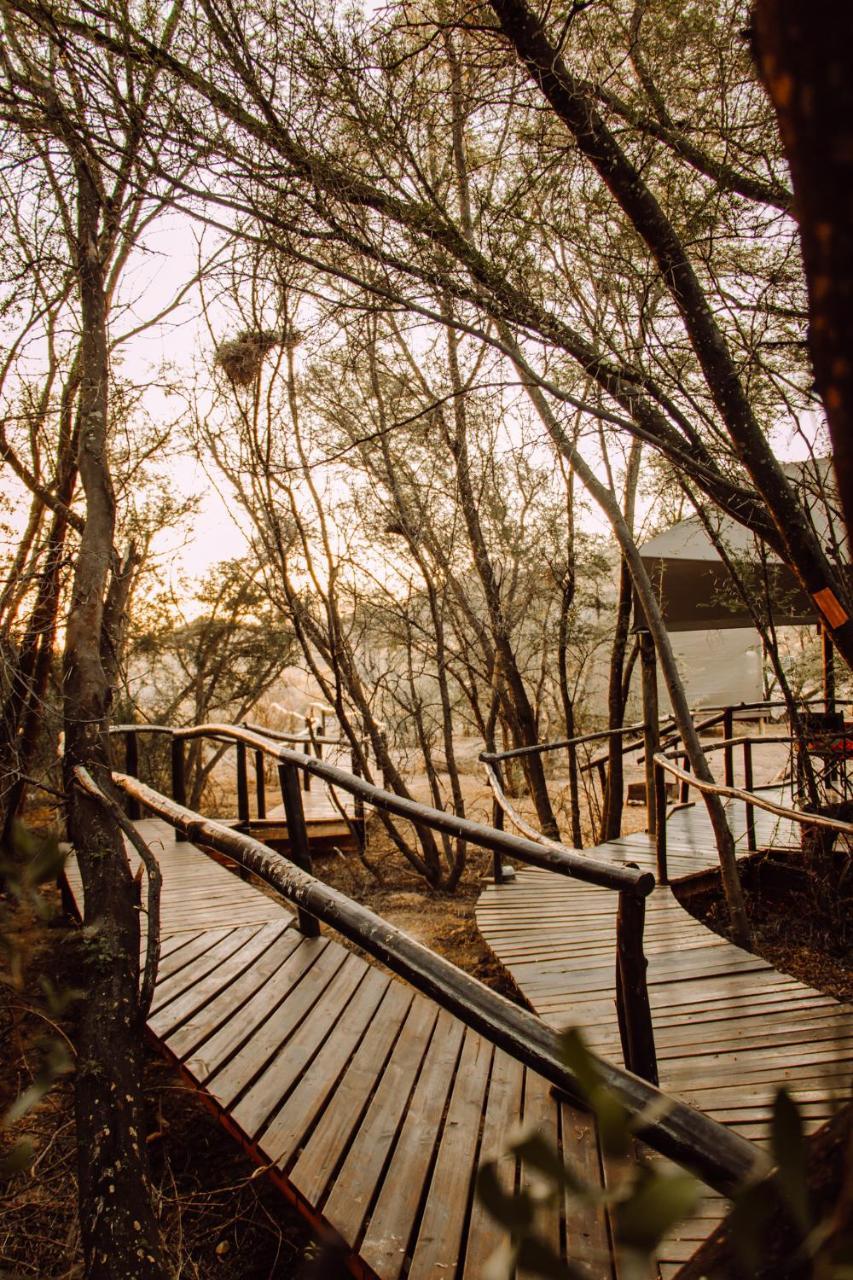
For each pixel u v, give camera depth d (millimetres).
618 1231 281
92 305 4105
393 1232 2094
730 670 14453
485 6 3018
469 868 8703
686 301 3016
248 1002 3381
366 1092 2713
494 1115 2596
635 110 3375
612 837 8633
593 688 11711
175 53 3127
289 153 3152
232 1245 2852
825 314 321
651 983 4055
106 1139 1856
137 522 7254
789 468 4418
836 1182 488
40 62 3174
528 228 3387
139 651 9875
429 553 8203
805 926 6008
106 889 2627
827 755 5742
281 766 4484
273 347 5805
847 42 285
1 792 3488
